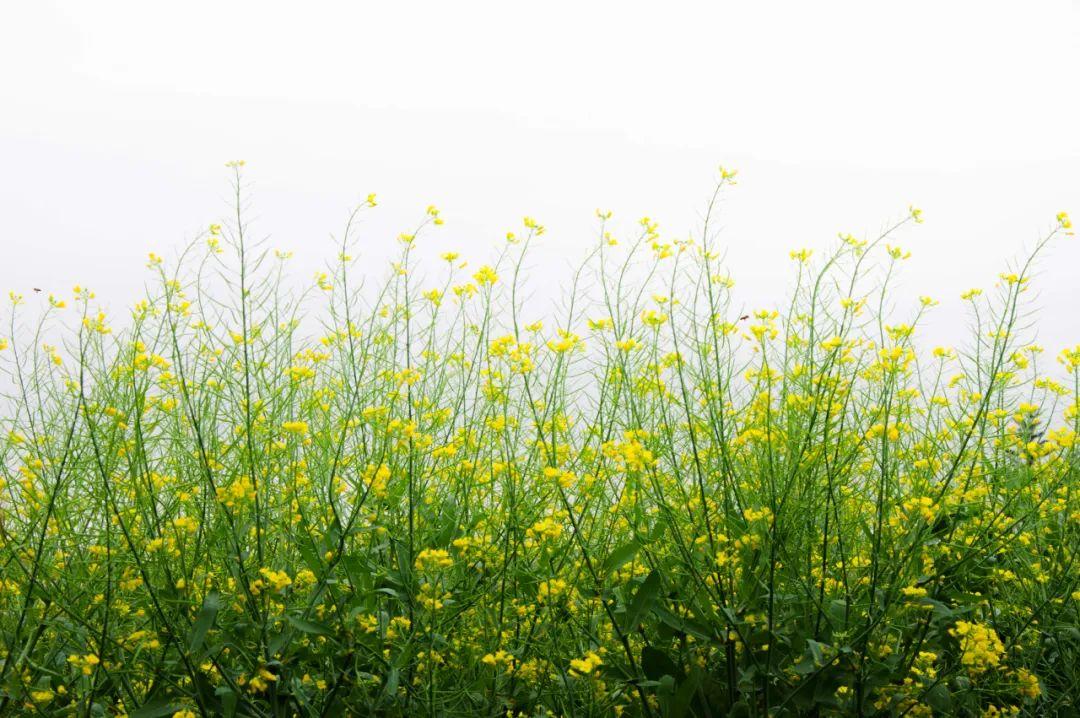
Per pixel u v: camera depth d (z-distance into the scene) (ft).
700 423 11.59
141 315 11.76
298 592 11.35
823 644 11.05
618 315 11.81
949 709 11.34
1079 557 11.78
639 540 11.16
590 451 11.53
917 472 11.77
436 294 12.17
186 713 10.69
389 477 11.18
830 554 11.54
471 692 11.23
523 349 11.35
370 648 11.07
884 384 11.48
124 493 11.35
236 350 11.48
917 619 11.42
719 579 11.15
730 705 11.23
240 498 10.78
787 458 11.36
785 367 11.81
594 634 11.43
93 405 11.59
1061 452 11.57
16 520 11.39
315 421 12.07
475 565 11.43
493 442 11.72
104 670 10.83
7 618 11.32
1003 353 11.31
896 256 11.60
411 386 11.45
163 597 10.87
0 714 11.03
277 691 10.80
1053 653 11.93
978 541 11.55
